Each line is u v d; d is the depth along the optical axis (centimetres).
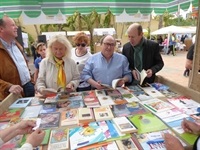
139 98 158
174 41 1335
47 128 113
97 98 162
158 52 223
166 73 652
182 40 1583
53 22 195
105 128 109
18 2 181
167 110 130
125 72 204
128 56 227
